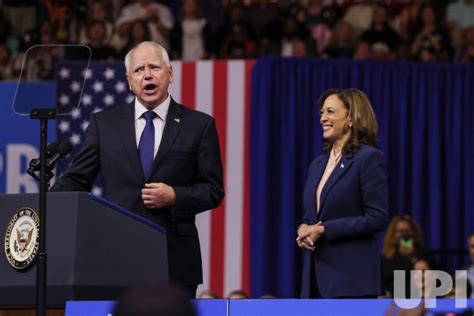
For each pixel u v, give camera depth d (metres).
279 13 33.72
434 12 34.16
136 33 33.34
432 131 27.14
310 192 14.62
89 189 14.48
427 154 27.17
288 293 26.00
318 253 14.26
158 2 34.44
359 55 32.97
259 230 26.00
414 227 24.58
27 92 15.19
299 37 33.19
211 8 34.47
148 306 6.48
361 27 33.72
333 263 14.12
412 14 34.12
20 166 25.72
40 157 11.98
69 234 12.00
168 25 34.19
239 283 26.20
